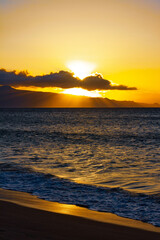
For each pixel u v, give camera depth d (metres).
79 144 33.88
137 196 11.52
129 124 78.19
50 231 7.11
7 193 11.58
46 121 92.56
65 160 22.03
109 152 27.22
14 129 57.91
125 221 8.47
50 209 9.27
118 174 16.80
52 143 34.50
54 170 17.88
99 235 7.13
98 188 12.81
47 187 12.84
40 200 10.62
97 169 18.41
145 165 20.06
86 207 9.91
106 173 17.09
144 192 12.39
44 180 14.27
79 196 11.41
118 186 13.66
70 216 8.56
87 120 101.00
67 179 14.70
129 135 46.91
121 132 53.03
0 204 9.54
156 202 10.68
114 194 11.79
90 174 16.75
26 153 25.50
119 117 129.00
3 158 22.41
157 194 11.96
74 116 141.88
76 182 14.13
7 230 6.91
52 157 23.47
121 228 7.75
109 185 13.85
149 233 7.45
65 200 10.77
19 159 22.00
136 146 32.31
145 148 30.52
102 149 29.44
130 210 9.66
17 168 17.77
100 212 9.35
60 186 13.07
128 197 11.34
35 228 7.23
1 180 14.16
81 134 48.19
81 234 7.11
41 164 19.92
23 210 8.88
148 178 15.56
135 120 100.88
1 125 70.94
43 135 45.38
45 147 30.39
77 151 27.66
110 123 82.81
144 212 9.46
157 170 18.14
